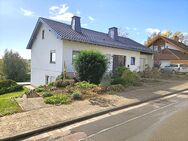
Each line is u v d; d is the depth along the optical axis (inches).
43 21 829.8
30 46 961.5
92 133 265.0
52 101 406.6
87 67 625.6
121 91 557.3
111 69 883.4
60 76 697.6
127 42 1094.4
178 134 257.9
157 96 513.0
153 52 1159.0
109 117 338.6
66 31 804.0
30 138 252.7
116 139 243.9
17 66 1273.4
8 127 273.6
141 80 786.2
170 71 1261.1
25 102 411.5
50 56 824.9
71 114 336.2
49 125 283.0
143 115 349.4
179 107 409.7
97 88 528.1
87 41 793.6
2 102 419.2
